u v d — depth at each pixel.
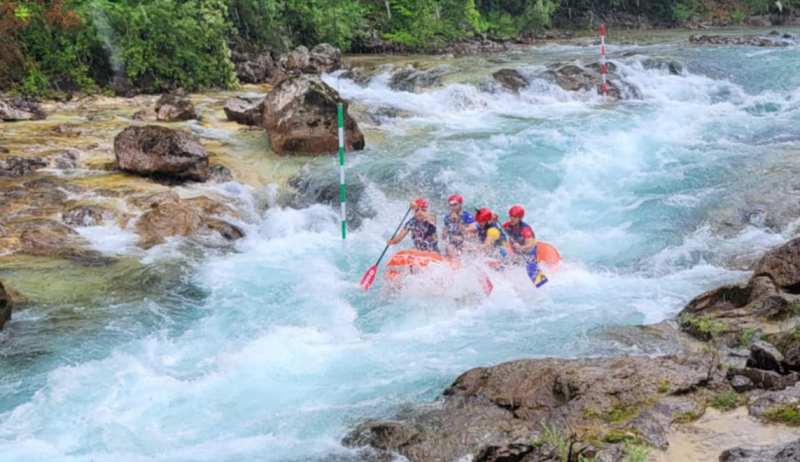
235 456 5.36
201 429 5.86
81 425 5.98
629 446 4.74
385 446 5.26
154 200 10.73
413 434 5.29
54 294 8.47
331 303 8.43
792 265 7.15
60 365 7.03
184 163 11.47
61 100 16.33
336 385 6.48
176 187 11.41
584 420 5.15
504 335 7.36
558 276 8.90
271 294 8.68
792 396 5.18
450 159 12.56
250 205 11.27
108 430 5.87
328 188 11.59
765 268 7.29
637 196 11.17
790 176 10.99
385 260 9.82
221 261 9.62
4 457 5.52
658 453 4.77
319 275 9.26
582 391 5.42
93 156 12.45
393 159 12.58
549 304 8.13
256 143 13.42
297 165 12.49
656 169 12.03
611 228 10.38
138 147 11.56
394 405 5.98
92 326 7.80
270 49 21.47
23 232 9.73
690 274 8.80
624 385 5.47
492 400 5.65
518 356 6.81
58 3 16.92
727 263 8.97
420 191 11.62
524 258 8.87
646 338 6.80
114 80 17.47
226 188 11.60
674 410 5.20
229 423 5.93
